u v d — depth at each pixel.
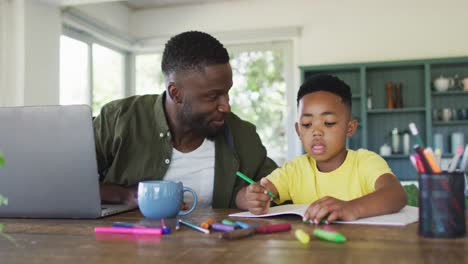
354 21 4.42
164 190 0.94
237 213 1.06
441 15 4.23
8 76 3.41
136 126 1.41
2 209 0.99
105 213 1.01
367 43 4.38
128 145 1.39
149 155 1.38
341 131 1.24
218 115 1.25
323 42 4.50
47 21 3.64
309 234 0.76
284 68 4.71
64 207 0.98
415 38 4.28
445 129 4.15
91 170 0.95
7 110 0.96
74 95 4.16
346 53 4.43
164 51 1.30
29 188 0.98
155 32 5.03
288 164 1.37
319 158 1.24
